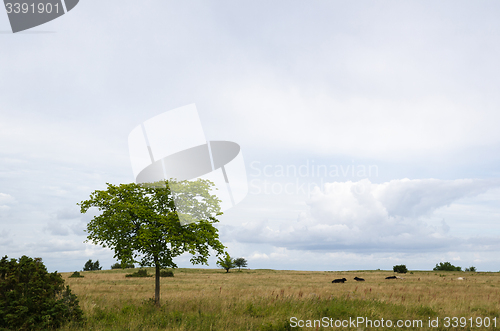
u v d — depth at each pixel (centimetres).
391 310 1398
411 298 1850
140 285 3184
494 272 7638
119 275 5316
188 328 1041
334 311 1333
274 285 3278
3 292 1062
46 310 1055
